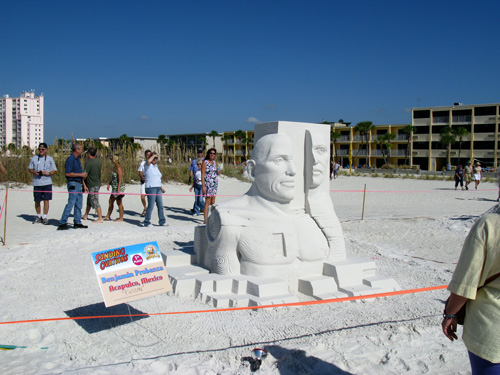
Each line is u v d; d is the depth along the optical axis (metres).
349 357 3.85
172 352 3.90
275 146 5.47
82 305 5.14
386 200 18.28
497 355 2.54
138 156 21.56
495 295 2.59
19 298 5.40
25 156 18.03
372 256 7.81
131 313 4.79
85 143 21.66
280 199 5.53
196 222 11.43
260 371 3.61
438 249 8.70
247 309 4.83
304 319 4.62
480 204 16.97
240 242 5.36
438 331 4.39
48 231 9.57
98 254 4.25
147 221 10.48
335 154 62.06
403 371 3.70
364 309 4.96
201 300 5.12
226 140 66.50
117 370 3.62
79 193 9.91
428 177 35.47
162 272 4.59
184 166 22.38
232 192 19.38
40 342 4.17
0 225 10.23
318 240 5.67
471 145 53.28
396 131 59.06
